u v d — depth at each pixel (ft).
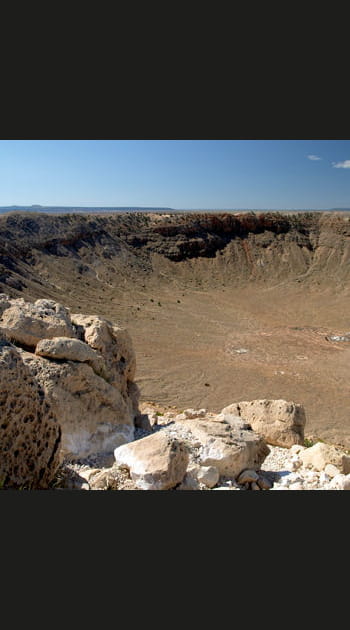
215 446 33.81
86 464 31.91
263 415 47.44
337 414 113.09
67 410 33.27
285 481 34.37
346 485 32.22
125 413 38.70
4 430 22.06
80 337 43.70
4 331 37.24
